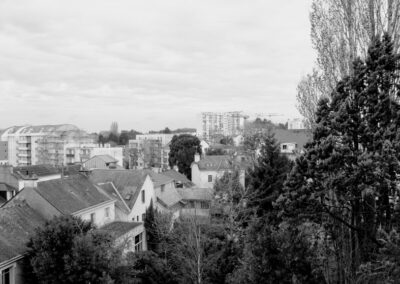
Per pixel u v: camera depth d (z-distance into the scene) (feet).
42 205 86.48
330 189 44.37
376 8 51.13
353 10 53.16
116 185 126.93
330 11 55.88
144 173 131.03
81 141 444.55
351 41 53.36
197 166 222.48
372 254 44.01
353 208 46.01
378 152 40.63
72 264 60.85
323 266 49.88
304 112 60.13
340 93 46.37
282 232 49.62
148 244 105.19
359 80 44.78
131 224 101.71
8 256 64.23
